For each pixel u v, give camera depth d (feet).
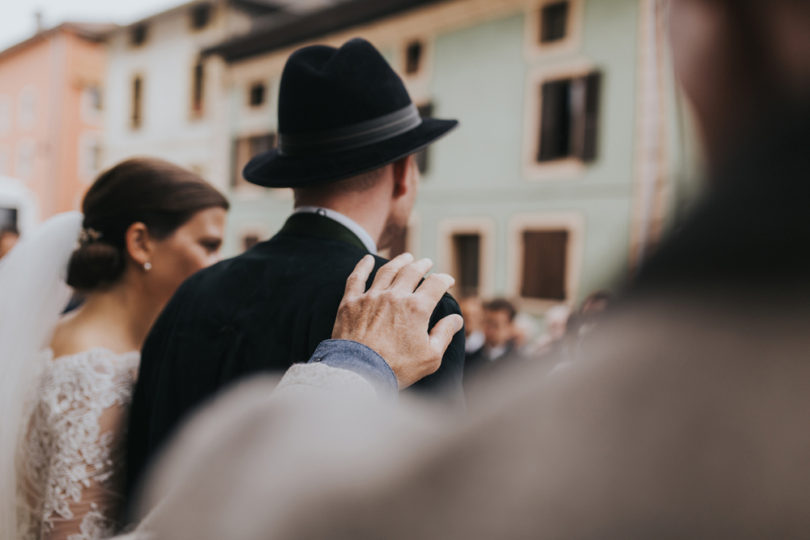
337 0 42.60
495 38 35.55
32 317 4.63
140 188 4.83
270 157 4.25
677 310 0.65
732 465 0.61
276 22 48.78
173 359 3.75
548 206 33.76
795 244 0.59
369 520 0.75
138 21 60.49
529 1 34.01
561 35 33.35
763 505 0.60
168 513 0.91
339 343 2.46
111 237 4.87
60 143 76.28
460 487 0.72
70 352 4.57
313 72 3.71
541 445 0.70
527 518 0.68
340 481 0.79
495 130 35.81
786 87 0.65
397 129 3.74
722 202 0.65
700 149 0.71
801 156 0.61
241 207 52.08
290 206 48.70
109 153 65.57
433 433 0.83
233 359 3.43
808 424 0.59
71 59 76.54
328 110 3.66
